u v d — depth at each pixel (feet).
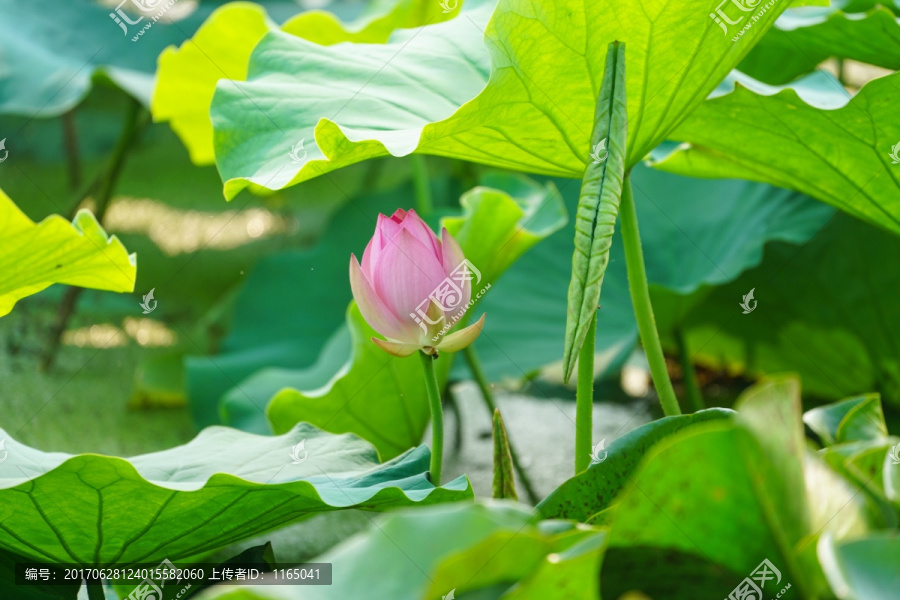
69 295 12.67
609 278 10.26
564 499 6.48
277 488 6.37
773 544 5.86
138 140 20.26
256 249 16.70
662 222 10.12
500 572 5.71
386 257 6.56
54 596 6.67
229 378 11.41
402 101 6.88
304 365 11.61
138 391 11.66
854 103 6.94
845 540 5.72
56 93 12.19
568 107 6.64
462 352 9.55
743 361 10.62
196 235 16.98
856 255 9.34
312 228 17.74
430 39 7.19
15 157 19.62
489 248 8.11
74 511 6.43
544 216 9.32
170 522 6.52
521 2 6.40
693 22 6.46
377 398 8.07
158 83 11.69
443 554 5.70
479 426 10.57
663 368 6.77
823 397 10.16
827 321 9.68
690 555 5.93
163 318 14.32
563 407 10.88
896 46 7.66
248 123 6.85
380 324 6.58
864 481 6.04
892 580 5.66
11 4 14.03
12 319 13.80
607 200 6.31
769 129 7.17
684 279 9.47
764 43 8.37
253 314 12.32
